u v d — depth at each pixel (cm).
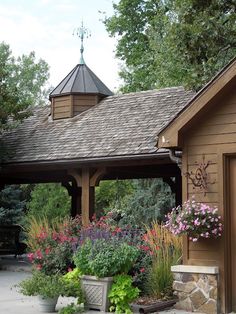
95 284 888
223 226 878
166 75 2056
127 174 1684
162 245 995
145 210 1975
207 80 1321
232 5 1375
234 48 1388
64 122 1636
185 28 1330
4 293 1074
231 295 875
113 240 968
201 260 892
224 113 895
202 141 914
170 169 1549
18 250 1805
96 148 1361
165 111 1420
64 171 1573
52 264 1121
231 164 899
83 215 1370
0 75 1580
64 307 876
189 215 872
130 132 1376
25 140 1589
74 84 1689
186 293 891
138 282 950
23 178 1811
